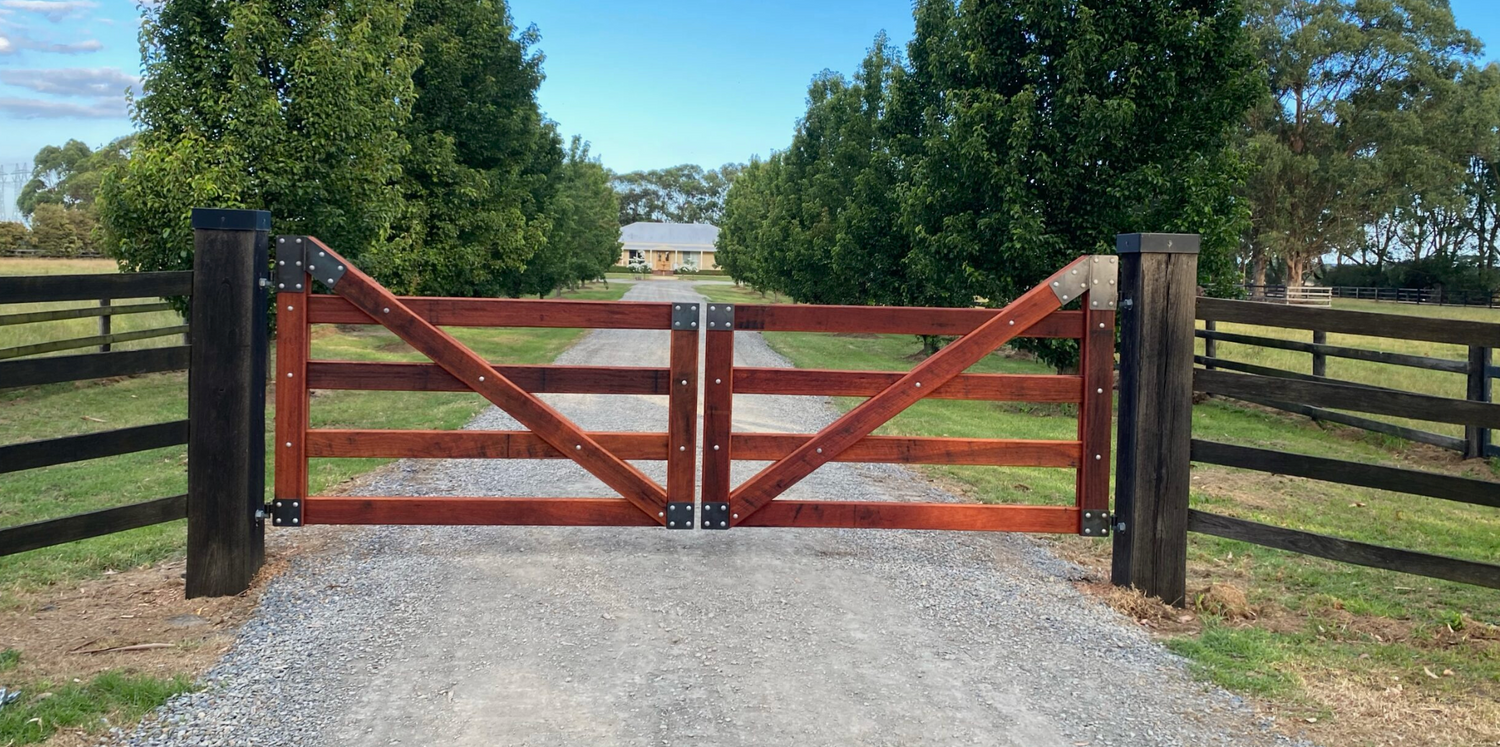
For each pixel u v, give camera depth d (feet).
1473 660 13.16
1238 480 27.43
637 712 10.94
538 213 89.15
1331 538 14.56
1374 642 13.89
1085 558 18.11
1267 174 164.66
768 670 12.28
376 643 12.85
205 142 35.19
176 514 14.61
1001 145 42.52
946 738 10.51
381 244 42.55
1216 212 42.60
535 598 14.80
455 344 15.83
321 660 12.23
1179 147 41.22
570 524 16.43
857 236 64.90
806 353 70.13
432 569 16.11
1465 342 14.26
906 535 19.47
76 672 11.65
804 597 15.23
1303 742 10.61
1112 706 11.49
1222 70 40.06
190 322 14.61
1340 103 166.81
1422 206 177.88
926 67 58.03
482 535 18.39
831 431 16.37
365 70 39.68
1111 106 38.47
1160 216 41.29
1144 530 15.74
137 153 35.29
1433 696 11.90
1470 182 206.59
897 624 14.15
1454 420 13.88
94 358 13.41
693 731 10.50
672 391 16.25
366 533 18.38
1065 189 41.37
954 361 16.34
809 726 10.71
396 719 10.62
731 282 282.77
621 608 14.43
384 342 65.67
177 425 14.56
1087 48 39.27
